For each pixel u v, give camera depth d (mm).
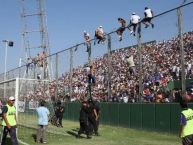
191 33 20000
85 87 30594
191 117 11352
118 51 26547
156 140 19000
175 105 20656
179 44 20719
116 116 26266
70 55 32906
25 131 22750
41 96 28938
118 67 26703
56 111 27078
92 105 20672
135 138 19891
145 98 23609
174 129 20703
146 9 23031
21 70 40562
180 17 20609
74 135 21266
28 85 28219
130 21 24719
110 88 27594
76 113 31922
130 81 25375
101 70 28625
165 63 22172
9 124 14945
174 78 21359
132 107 24547
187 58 20188
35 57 42844
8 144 17109
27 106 25516
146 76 23812
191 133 11250
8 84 23797
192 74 19922
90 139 19578
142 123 23500
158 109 22094
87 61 30344
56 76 35188
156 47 22891
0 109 17062
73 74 32531
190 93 19719
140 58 24312
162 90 22281
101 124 27562
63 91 34281
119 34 26188
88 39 30000
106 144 17734
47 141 18844
